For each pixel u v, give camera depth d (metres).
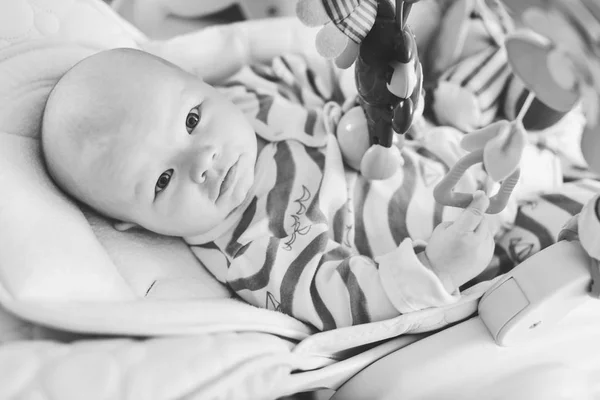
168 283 0.85
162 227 0.85
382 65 0.72
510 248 0.93
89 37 0.94
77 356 0.62
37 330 0.67
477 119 1.03
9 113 0.83
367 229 0.92
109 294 0.71
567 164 1.03
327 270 0.84
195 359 0.65
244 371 0.66
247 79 1.10
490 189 0.83
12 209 0.71
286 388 0.72
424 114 1.09
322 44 0.67
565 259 0.68
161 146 0.79
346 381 0.79
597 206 0.63
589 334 0.81
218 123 0.84
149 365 0.63
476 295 0.79
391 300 0.78
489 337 0.76
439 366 0.75
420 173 0.95
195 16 1.31
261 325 0.76
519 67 0.54
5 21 0.86
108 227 0.88
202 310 0.72
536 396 0.76
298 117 0.99
